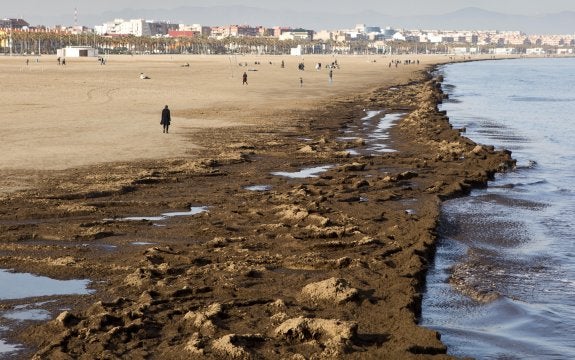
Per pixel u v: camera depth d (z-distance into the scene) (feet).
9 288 56.24
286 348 44.27
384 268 61.67
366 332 47.03
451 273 63.21
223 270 60.13
